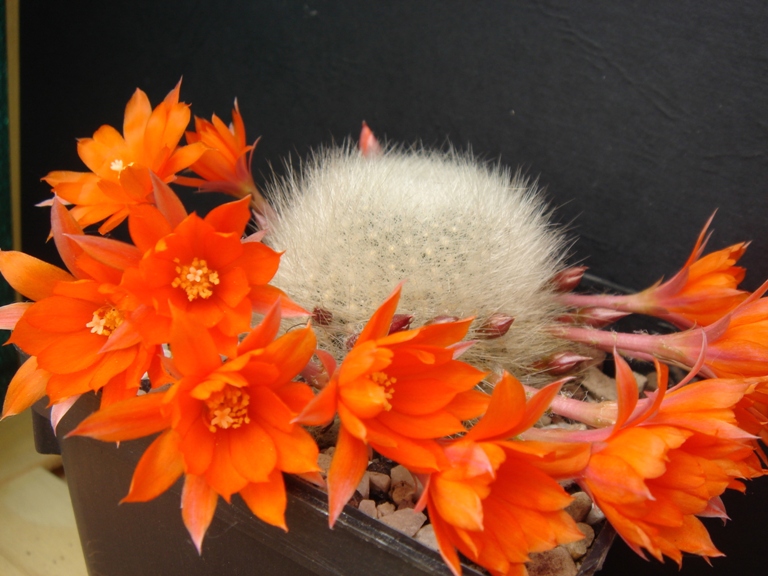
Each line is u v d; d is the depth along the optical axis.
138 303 0.11
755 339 0.13
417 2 0.23
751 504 0.20
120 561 0.16
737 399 0.11
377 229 0.15
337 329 0.15
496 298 0.16
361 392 0.10
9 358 0.25
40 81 0.26
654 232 0.23
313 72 0.26
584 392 0.18
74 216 0.14
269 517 0.10
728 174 0.21
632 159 0.22
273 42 0.26
